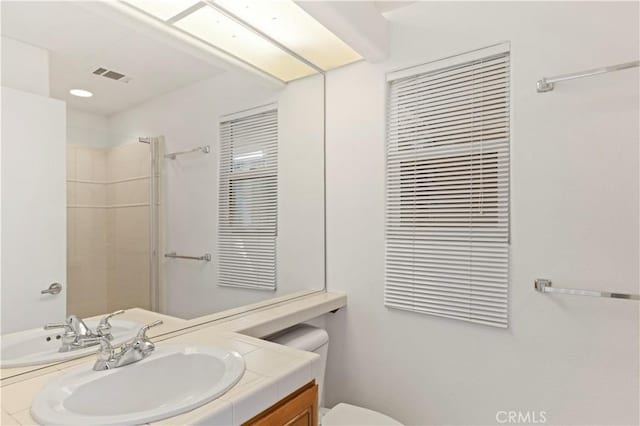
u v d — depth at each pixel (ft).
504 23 5.71
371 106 7.22
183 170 5.54
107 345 3.91
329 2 5.34
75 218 4.25
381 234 7.02
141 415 2.85
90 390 3.43
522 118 5.55
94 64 4.46
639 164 4.72
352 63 7.52
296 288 7.36
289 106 7.36
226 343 4.68
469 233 6.03
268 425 3.51
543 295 5.36
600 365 4.95
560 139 5.24
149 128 5.08
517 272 5.57
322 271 7.83
